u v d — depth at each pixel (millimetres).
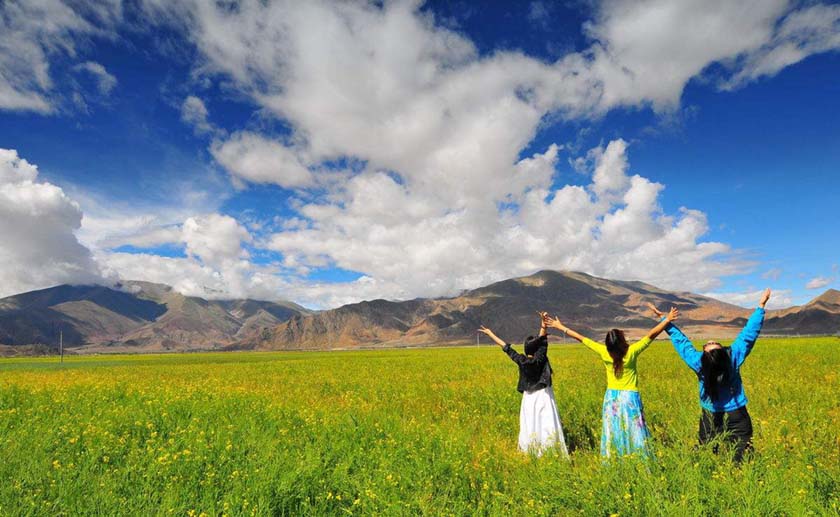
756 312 6855
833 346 39062
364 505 5625
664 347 50094
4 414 11750
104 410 12539
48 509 5598
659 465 5645
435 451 7648
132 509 5547
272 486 6098
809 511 4477
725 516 4609
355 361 54938
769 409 10508
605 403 7672
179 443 8430
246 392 18188
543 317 9188
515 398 13930
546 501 5562
